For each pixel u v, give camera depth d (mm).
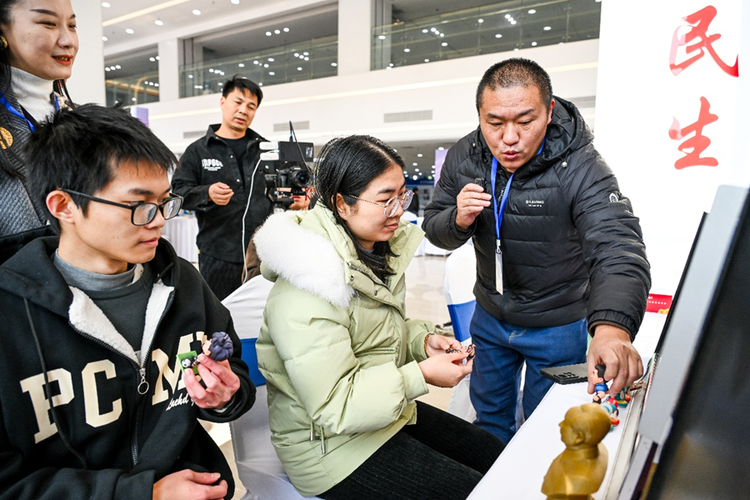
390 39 10836
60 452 747
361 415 889
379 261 1063
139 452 824
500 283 1434
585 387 1003
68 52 1080
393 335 1087
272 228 981
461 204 1309
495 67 1173
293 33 13453
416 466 954
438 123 10281
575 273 1388
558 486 474
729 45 1846
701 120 1914
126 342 793
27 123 1033
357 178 961
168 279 870
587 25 8789
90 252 781
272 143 2305
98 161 693
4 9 987
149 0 11359
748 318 357
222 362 802
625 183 2047
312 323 916
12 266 727
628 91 2012
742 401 375
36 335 707
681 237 1987
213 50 14961
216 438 1984
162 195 764
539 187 1302
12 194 970
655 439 402
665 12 1930
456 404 2000
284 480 1062
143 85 14188
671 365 411
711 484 395
